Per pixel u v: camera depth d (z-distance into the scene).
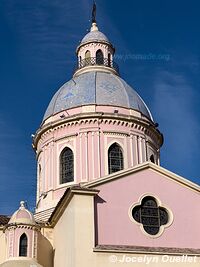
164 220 30.38
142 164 31.25
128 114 40.09
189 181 31.55
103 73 43.94
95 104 40.03
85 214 28.42
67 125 39.38
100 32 47.84
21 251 31.36
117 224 29.14
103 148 38.16
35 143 42.28
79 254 27.25
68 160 38.72
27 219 32.31
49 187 38.44
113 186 30.14
